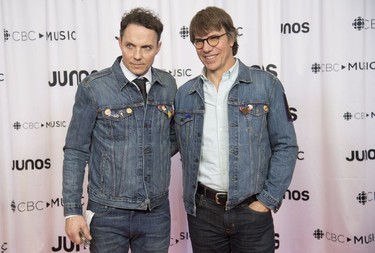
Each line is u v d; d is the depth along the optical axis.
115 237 1.33
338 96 1.97
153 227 1.37
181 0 1.99
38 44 1.96
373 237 2.05
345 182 2.00
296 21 2.01
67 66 1.99
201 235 1.40
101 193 1.30
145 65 1.27
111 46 1.98
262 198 1.30
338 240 2.04
